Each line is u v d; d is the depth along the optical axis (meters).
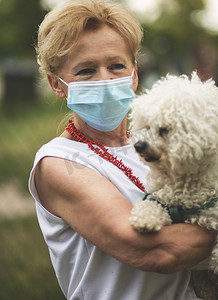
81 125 2.34
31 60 17.30
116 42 2.26
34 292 3.91
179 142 1.79
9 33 17.39
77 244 2.06
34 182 2.16
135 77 2.51
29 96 15.02
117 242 1.82
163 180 2.01
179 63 13.80
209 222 1.84
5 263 4.39
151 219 1.77
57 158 2.07
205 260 1.98
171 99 1.85
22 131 9.09
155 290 1.99
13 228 5.29
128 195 2.05
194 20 20.06
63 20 2.22
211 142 1.79
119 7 2.32
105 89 2.22
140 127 2.00
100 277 2.00
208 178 1.94
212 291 2.14
